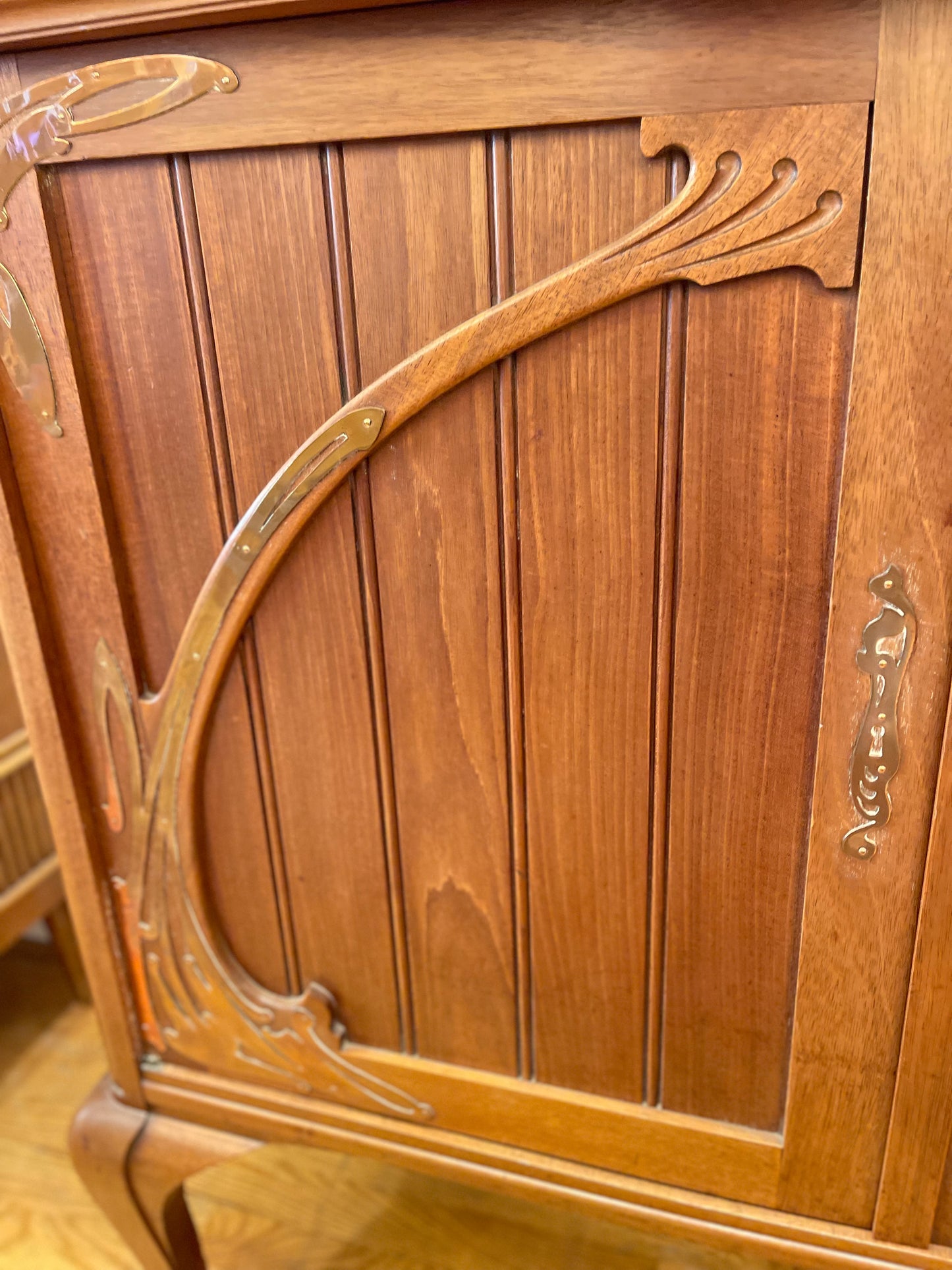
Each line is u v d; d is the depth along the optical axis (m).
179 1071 0.75
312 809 0.64
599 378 0.49
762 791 0.53
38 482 0.60
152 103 0.50
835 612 0.48
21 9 0.49
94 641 0.64
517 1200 0.96
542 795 0.58
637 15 0.43
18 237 0.55
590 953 0.60
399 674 0.58
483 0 0.44
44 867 1.12
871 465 0.46
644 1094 0.63
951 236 0.42
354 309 0.51
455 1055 0.67
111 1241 0.93
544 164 0.46
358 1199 0.97
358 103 0.47
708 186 0.44
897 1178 0.57
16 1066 1.13
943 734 0.49
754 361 0.46
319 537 0.57
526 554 0.53
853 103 0.41
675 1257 0.90
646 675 0.53
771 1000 0.58
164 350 0.56
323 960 0.68
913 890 0.52
